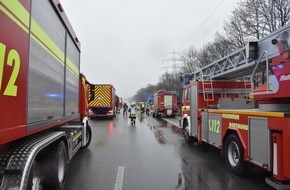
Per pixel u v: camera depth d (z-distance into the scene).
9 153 3.92
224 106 10.50
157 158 9.73
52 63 5.46
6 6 3.19
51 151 5.42
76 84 9.11
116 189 6.25
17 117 3.57
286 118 5.33
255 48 7.44
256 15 24.44
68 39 7.34
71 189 6.23
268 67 6.62
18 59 3.57
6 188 3.63
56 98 5.86
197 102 11.23
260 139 6.18
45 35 4.89
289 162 5.27
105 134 17.28
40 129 4.61
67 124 8.03
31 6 4.08
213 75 11.19
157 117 39.72
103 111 34.84
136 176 7.35
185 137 13.81
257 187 6.41
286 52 6.06
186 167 8.39
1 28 3.07
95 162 9.06
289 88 5.65
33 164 4.14
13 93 3.43
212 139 9.24
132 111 25.28
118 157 9.91
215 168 8.26
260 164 6.15
